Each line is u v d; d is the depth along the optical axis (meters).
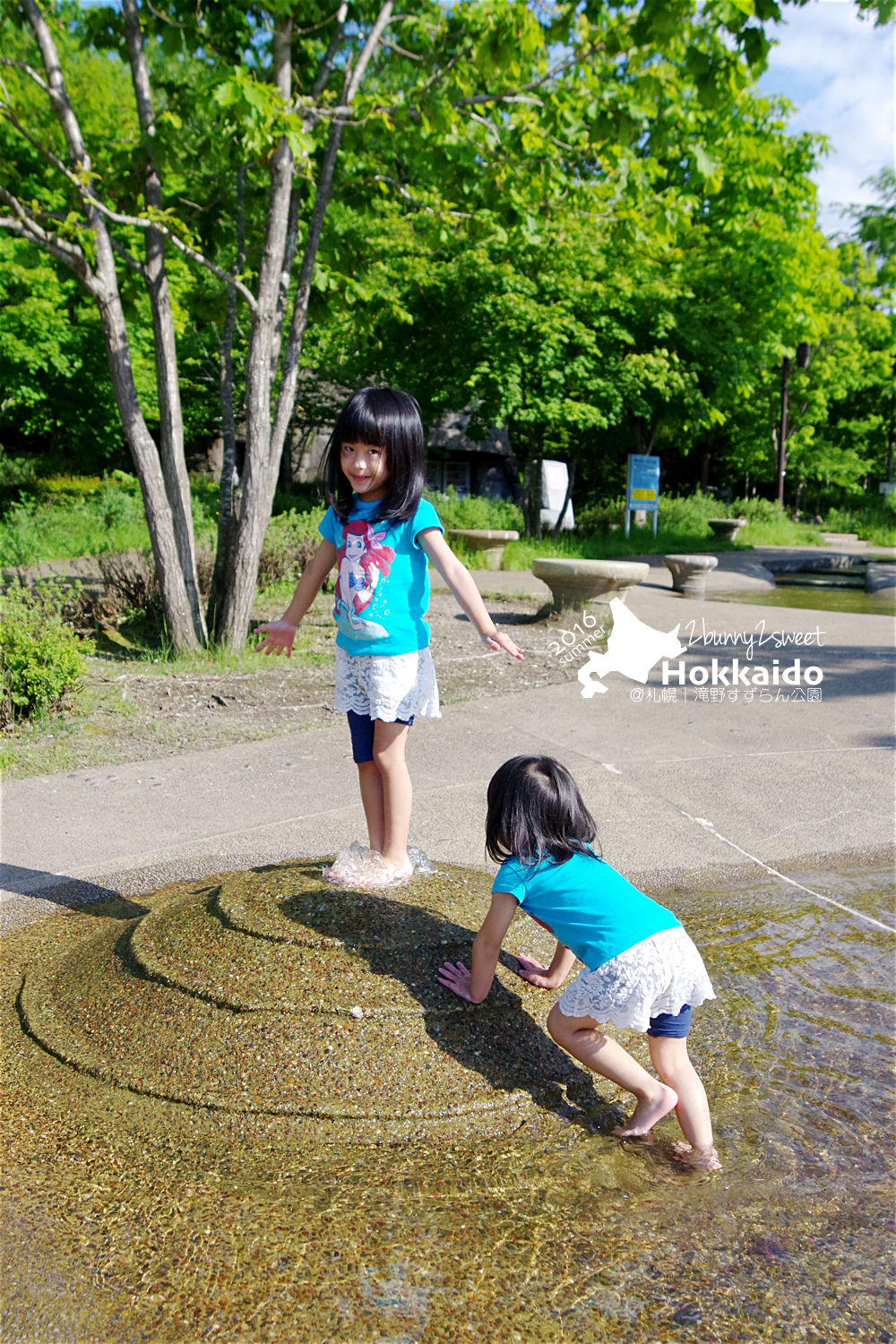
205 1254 1.97
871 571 19.39
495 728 6.86
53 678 6.77
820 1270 1.95
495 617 12.00
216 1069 2.56
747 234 22.14
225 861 4.32
